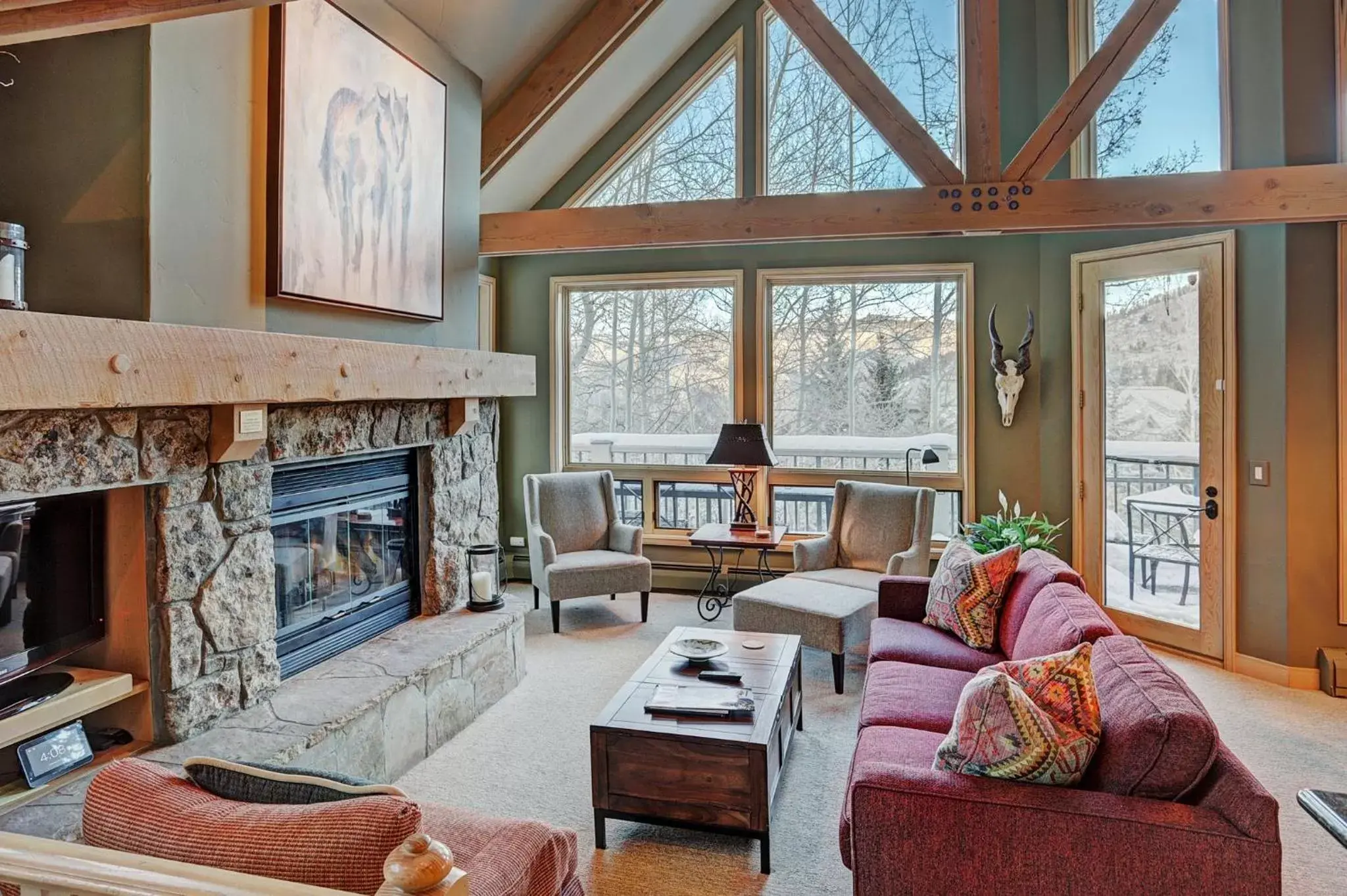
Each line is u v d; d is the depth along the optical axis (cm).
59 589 215
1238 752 304
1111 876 155
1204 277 406
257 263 256
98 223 218
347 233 296
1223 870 148
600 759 237
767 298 535
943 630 329
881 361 523
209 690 243
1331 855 234
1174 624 427
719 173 534
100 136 217
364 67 306
